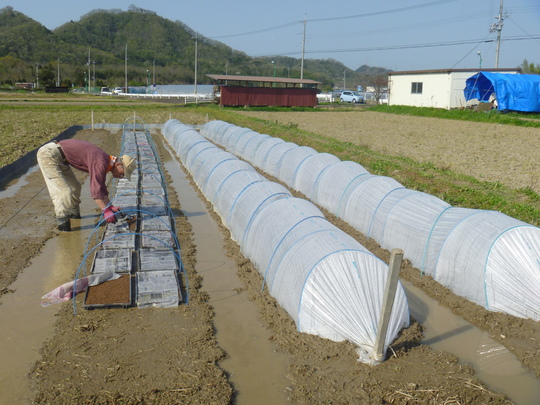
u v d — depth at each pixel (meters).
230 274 8.48
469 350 6.36
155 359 5.83
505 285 7.19
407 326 6.63
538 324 6.89
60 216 10.12
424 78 44.75
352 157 18.56
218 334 6.54
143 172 15.85
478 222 7.96
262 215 8.84
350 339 6.15
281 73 143.00
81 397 5.07
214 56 167.50
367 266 6.59
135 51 158.25
